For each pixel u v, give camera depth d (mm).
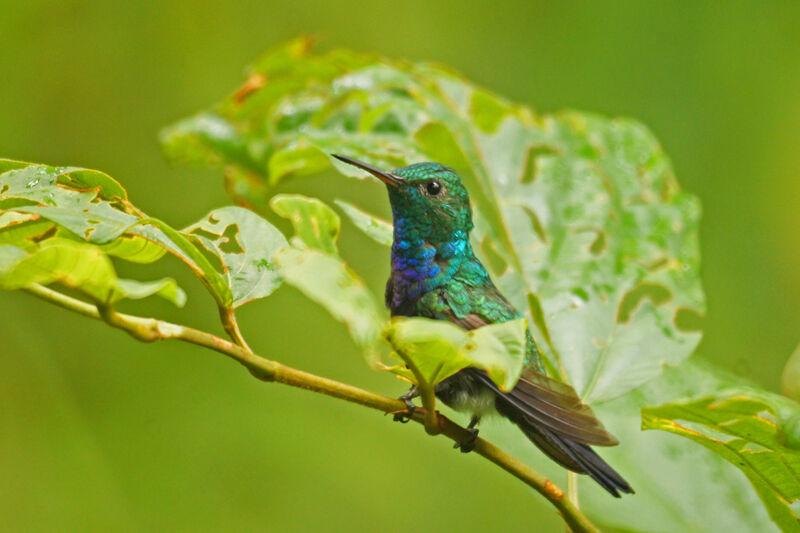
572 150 7492
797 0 13344
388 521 11602
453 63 13961
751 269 12680
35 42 12664
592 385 5586
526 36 14133
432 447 12148
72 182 4215
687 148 13086
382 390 12375
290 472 11758
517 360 3461
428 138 7398
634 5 13766
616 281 6238
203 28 13219
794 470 4285
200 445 11859
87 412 11922
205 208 12914
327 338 12570
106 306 3646
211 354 12406
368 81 7645
